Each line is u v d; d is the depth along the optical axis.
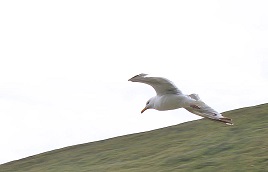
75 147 47.69
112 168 33.75
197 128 42.81
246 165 26.48
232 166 26.80
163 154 35.25
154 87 11.59
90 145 47.03
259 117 41.12
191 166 28.72
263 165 25.95
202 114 10.80
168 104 11.32
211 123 43.38
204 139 36.75
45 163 43.25
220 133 37.78
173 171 28.42
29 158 46.97
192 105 10.98
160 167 30.73
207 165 28.16
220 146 32.53
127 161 36.19
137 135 46.66
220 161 28.39
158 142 40.84
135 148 40.69
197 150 32.94
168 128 45.94
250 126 37.97
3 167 45.22
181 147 36.12
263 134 33.34
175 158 32.25
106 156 40.16
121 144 44.16
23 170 42.00
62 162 41.84
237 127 38.69
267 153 28.03
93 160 39.81
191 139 38.72
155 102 11.64
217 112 10.70
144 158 35.75
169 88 11.43
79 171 35.69
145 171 30.22
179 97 11.21
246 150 29.78
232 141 33.28
